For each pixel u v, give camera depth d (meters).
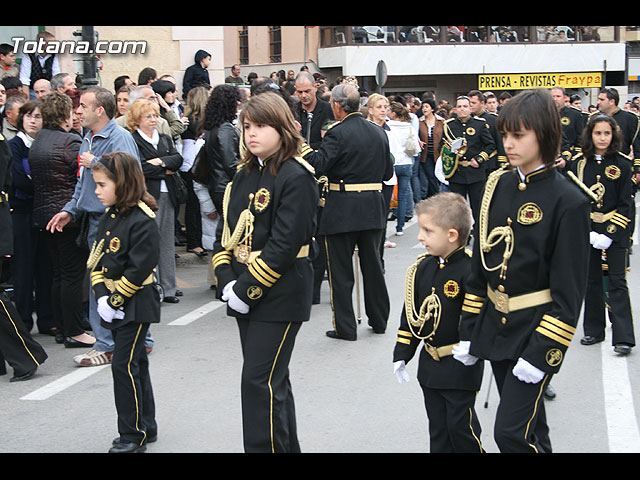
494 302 3.71
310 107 8.69
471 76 25.78
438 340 4.02
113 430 5.10
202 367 6.29
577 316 3.49
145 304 4.67
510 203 3.63
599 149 6.33
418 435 4.91
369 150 6.84
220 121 8.04
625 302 6.46
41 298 7.28
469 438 4.00
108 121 6.38
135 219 4.68
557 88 11.05
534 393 3.54
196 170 8.20
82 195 6.30
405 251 11.06
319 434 4.93
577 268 3.47
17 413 5.41
